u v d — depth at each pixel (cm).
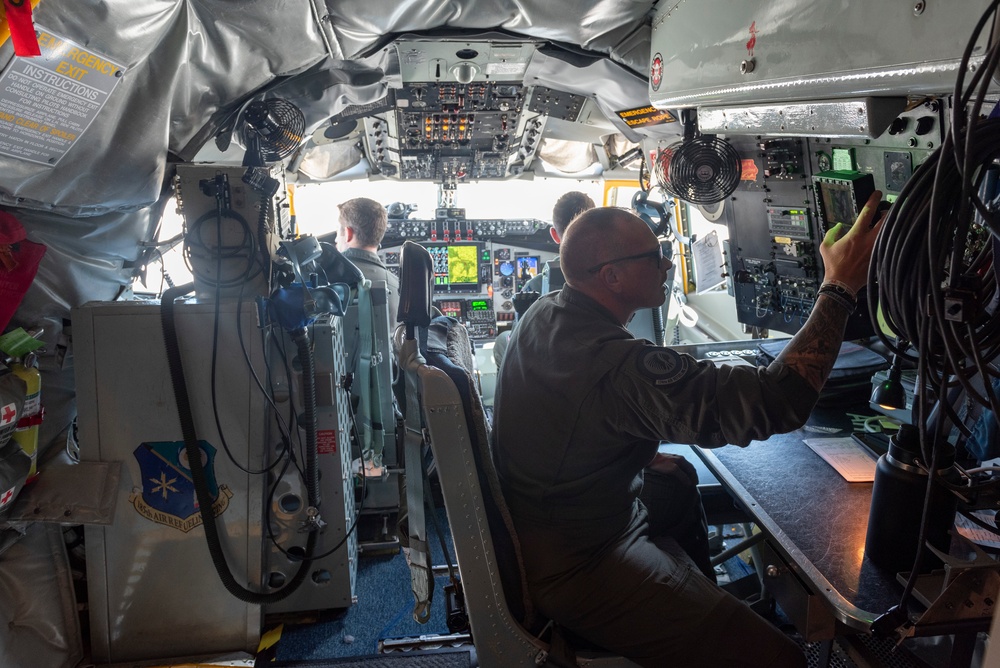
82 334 261
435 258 553
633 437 185
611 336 185
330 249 333
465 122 418
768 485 204
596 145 504
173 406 265
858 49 146
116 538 270
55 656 262
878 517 161
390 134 440
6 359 226
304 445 283
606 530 192
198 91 261
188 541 273
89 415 264
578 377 182
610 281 194
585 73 320
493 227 551
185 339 265
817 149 228
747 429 164
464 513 184
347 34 271
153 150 259
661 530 229
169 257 371
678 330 534
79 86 210
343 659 275
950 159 119
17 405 220
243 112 287
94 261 281
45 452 264
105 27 204
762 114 204
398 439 364
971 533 178
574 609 188
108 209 268
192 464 262
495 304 566
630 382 175
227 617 279
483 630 188
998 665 99
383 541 362
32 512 248
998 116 117
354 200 378
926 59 127
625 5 274
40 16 184
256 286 271
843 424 248
